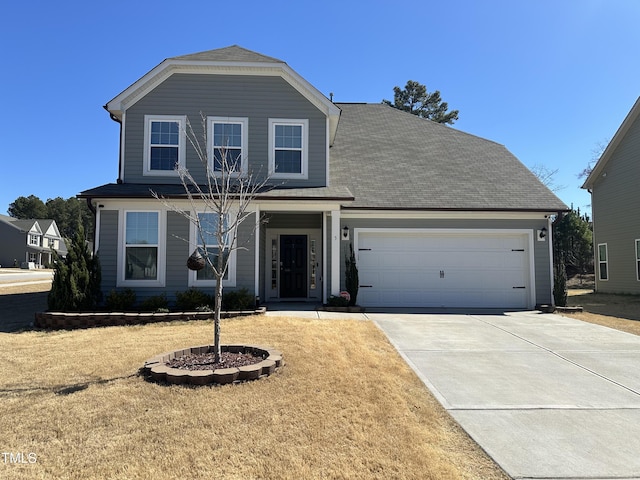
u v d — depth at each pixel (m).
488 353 7.24
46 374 5.57
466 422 4.46
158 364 5.59
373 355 6.68
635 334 8.97
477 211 12.48
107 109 11.96
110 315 9.21
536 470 3.53
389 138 16.73
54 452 3.62
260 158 12.25
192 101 12.21
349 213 12.55
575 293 19.97
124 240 10.98
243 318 9.52
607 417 4.64
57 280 9.79
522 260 12.84
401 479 3.32
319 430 4.05
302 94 12.51
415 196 12.93
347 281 11.98
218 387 5.01
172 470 3.37
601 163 20.20
